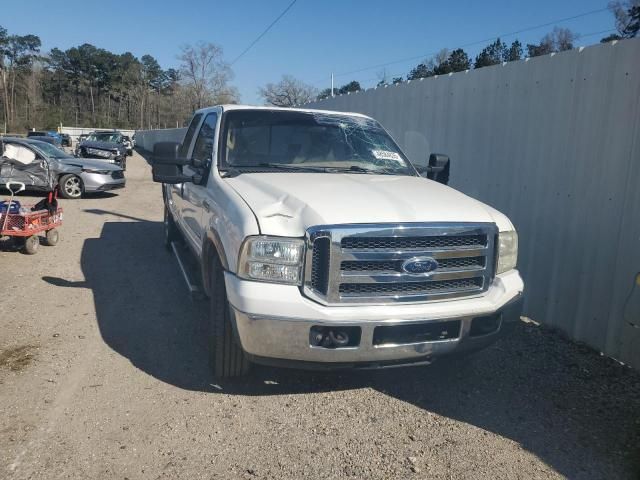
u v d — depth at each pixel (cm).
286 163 472
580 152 486
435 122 692
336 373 425
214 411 363
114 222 1088
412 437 340
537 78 530
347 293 332
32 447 315
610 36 2259
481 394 398
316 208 342
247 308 328
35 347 452
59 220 850
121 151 2355
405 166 507
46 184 1362
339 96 996
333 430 346
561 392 402
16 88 9800
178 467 303
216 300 384
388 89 808
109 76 11294
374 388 403
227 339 384
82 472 295
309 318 324
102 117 10912
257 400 380
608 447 334
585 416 369
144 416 354
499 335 377
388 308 336
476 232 359
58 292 607
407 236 336
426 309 342
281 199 363
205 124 557
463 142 639
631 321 425
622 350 450
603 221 465
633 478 304
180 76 5322
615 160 452
